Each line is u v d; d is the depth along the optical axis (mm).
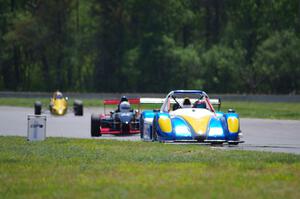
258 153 57188
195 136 66375
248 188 37250
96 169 46156
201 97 79562
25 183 40125
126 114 91062
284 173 43438
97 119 87812
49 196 35344
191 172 44062
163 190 36531
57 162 50688
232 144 71438
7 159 52562
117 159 52375
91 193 35875
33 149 61125
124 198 34031
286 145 73312
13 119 126812
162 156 54219
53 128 103938
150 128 74250
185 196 34375
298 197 34375
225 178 41312
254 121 123312
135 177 41812
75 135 90375
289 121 123500
